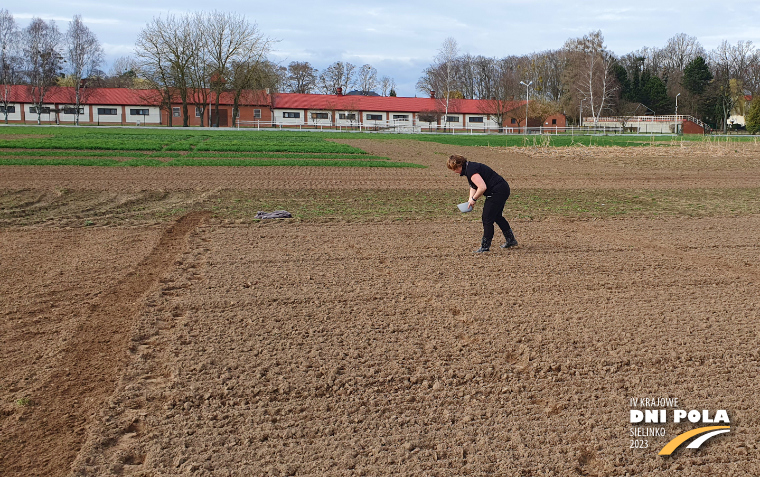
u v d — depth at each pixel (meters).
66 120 71.62
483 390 5.09
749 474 4.04
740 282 8.25
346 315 6.77
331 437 4.40
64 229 11.29
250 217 12.91
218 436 4.39
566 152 33.97
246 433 4.43
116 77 99.00
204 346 5.87
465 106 78.88
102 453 4.20
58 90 71.81
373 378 5.26
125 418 4.62
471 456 4.20
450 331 6.35
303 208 14.20
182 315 6.77
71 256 9.26
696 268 8.96
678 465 4.14
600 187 19.48
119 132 44.97
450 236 11.15
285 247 10.02
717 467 4.12
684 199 16.78
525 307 7.11
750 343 6.09
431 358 5.69
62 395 4.96
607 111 90.19
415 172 23.09
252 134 46.50
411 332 6.30
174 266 8.69
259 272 8.43
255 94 70.12
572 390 5.11
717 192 18.61
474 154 32.31
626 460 4.20
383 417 4.68
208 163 23.83
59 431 4.46
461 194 17.27
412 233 11.40
